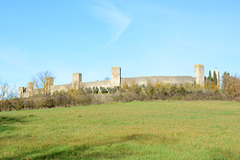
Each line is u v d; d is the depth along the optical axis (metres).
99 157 6.75
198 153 7.09
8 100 27.09
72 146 7.92
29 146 8.11
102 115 17.53
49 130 11.56
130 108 23.31
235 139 9.00
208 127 12.00
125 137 9.28
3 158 6.85
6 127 12.19
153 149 7.51
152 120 14.76
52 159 6.68
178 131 10.56
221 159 6.54
